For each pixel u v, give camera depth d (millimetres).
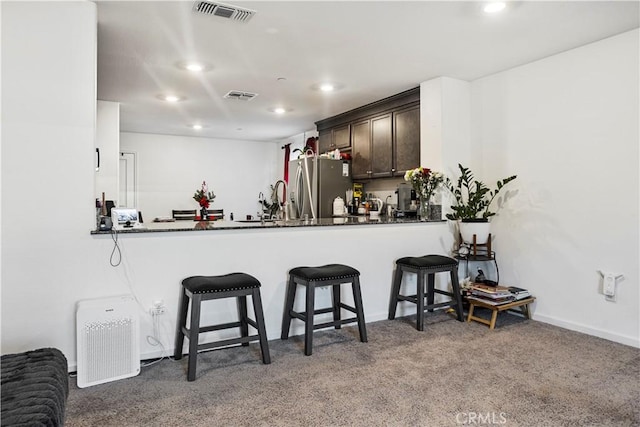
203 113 5613
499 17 2693
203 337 2809
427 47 3209
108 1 2447
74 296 2363
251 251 2949
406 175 4023
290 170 6180
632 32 2893
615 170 3004
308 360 2637
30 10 2281
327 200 5309
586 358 2670
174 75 3914
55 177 2316
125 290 2510
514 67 3686
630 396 2146
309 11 2605
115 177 4867
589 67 3146
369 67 3682
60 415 1428
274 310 3059
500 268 3855
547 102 3439
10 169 2227
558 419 1924
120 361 2326
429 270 3328
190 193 7766
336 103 5012
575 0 2459
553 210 3410
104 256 2445
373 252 3539
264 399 2111
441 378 2361
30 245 2264
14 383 1495
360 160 5285
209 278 2541
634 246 2906
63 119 2336
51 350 1848
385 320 3566
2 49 2225
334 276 2822
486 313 3787
